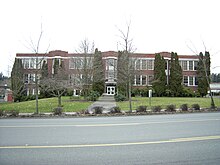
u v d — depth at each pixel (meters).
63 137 7.95
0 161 5.33
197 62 48.78
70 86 28.31
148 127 10.20
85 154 5.91
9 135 8.30
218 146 6.79
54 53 45.09
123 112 17.73
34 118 15.00
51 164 5.14
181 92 42.69
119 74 29.75
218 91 54.53
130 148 6.50
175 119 13.45
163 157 5.69
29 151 6.16
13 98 38.59
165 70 46.16
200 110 19.81
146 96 40.91
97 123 11.70
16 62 35.44
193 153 6.05
